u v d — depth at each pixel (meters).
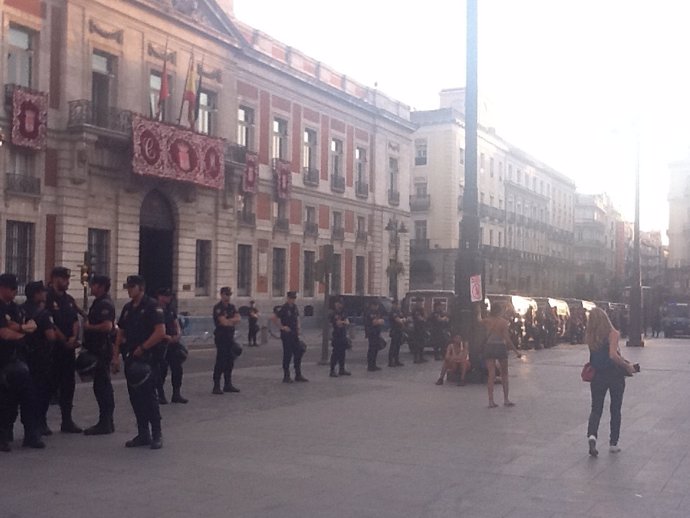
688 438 10.76
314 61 48.66
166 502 7.13
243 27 42.69
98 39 33.03
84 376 10.55
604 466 8.89
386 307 46.53
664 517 6.88
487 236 76.00
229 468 8.55
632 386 17.55
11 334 9.32
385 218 55.94
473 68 18.09
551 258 93.19
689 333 51.88
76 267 31.88
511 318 30.97
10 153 29.88
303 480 8.04
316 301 48.56
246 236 42.53
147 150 34.00
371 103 54.47
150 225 36.53
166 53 36.50
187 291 38.22
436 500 7.33
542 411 13.10
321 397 14.89
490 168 77.38
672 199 93.06
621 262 125.75
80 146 31.62
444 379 18.28
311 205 48.22
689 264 91.12
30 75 30.77
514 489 7.78
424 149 71.12
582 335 38.28
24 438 9.70
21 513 6.74
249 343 34.31
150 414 9.63
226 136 40.50
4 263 29.48
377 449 9.69
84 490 7.54
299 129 46.91
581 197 110.44
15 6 29.73
